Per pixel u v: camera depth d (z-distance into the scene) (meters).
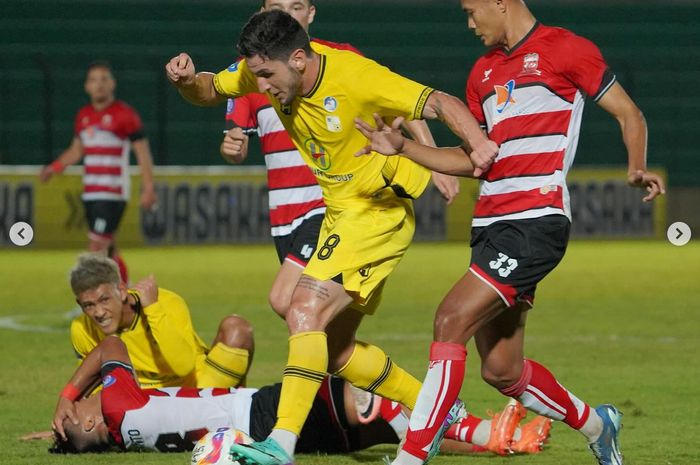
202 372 17.55
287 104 14.23
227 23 82.38
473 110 14.69
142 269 50.50
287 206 18.34
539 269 13.73
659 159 76.81
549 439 17.23
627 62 79.06
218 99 16.19
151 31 80.06
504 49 14.34
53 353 27.28
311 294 14.06
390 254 14.74
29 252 60.03
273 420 15.21
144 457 15.59
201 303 38.06
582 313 35.28
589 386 22.22
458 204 65.56
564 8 85.38
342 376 15.14
